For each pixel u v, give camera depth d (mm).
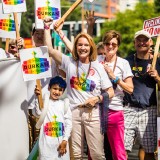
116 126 7395
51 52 7129
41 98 7164
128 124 7879
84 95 6949
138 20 55844
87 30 8633
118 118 7395
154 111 7844
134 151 10789
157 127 7500
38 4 7469
